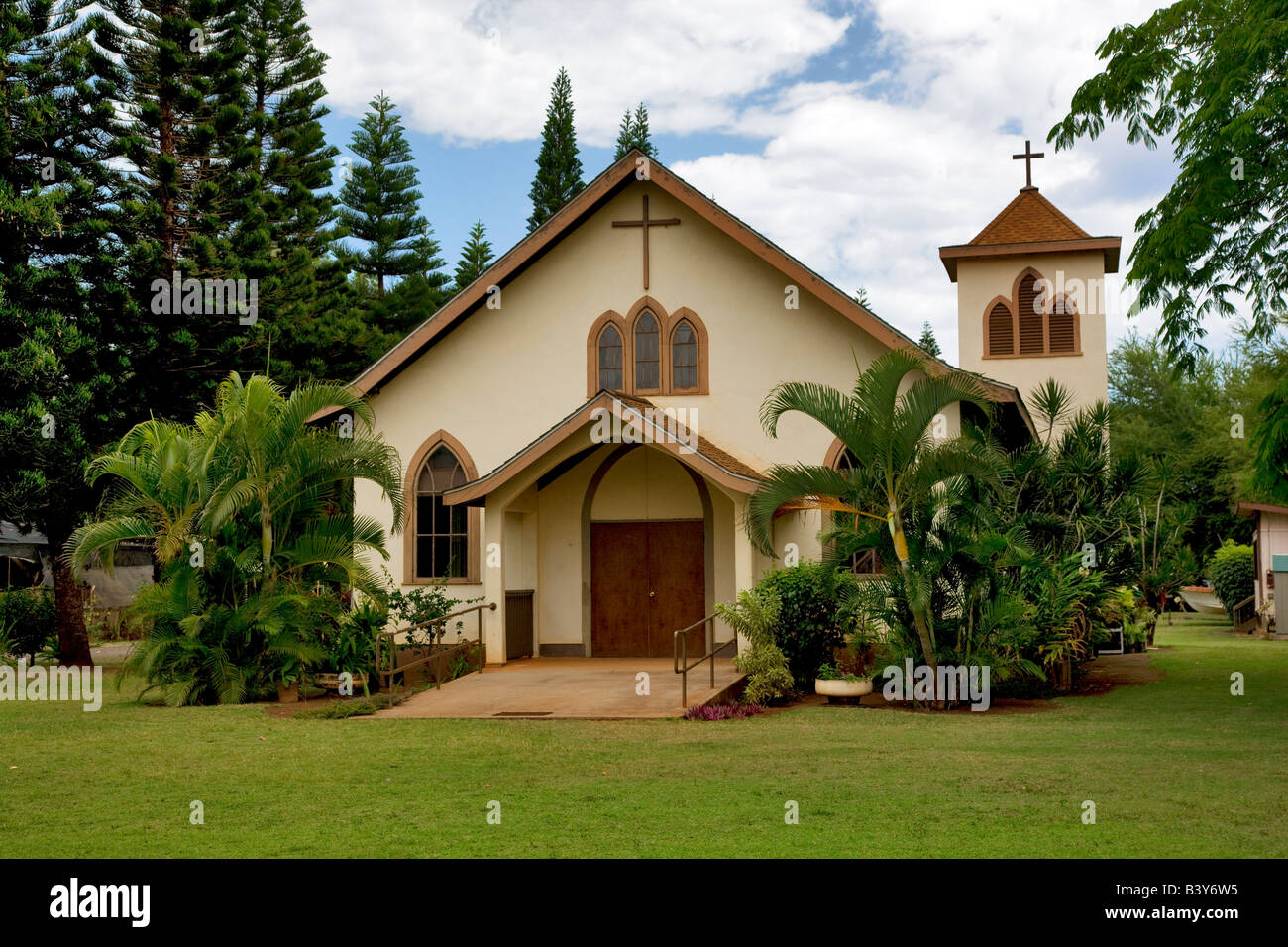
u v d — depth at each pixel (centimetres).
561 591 2116
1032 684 1659
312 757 1186
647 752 1179
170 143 2830
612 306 2078
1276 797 912
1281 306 1686
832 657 1672
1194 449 4541
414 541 2125
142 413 2741
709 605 2048
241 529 1730
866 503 1523
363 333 3294
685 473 2088
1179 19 1630
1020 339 2597
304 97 3644
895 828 831
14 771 1127
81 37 2611
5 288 2364
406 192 4591
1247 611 3269
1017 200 2719
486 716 1448
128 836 850
